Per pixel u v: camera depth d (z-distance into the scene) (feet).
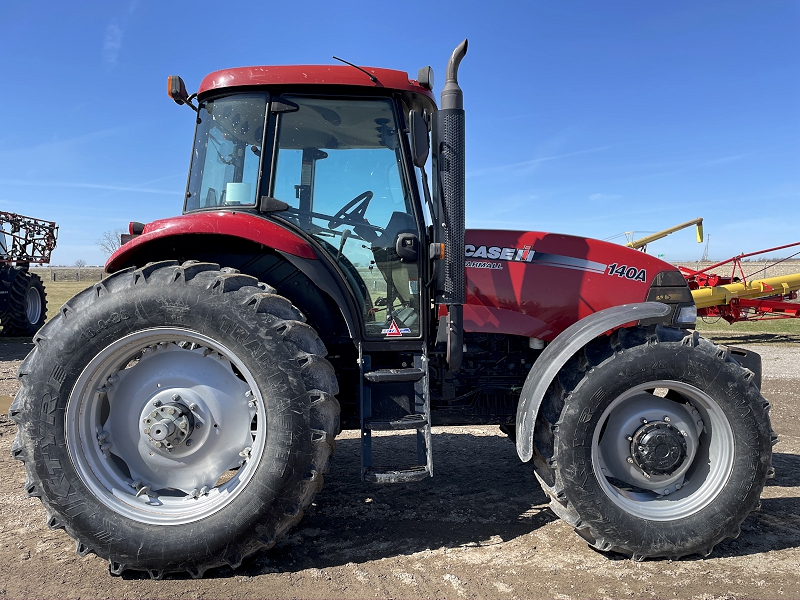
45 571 7.98
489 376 11.16
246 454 8.34
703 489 8.70
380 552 8.68
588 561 8.41
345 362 10.32
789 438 15.58
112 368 8.29
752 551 8.73
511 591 7.52
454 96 9.36
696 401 8.91
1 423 15.99
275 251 9.65
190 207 10.09
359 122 9.89
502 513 10.23
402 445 14.57
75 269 176.76
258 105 9.69
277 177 9.74
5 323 35.09
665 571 8.10
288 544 8.93
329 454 8.31
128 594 7.43
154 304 7.97
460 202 9.37
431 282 9.92
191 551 7.70
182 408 8.24
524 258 11.16
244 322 7.98
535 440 8.97
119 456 8.41
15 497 10.71
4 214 34.63
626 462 8.94
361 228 9.91
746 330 42.78
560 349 8.87
